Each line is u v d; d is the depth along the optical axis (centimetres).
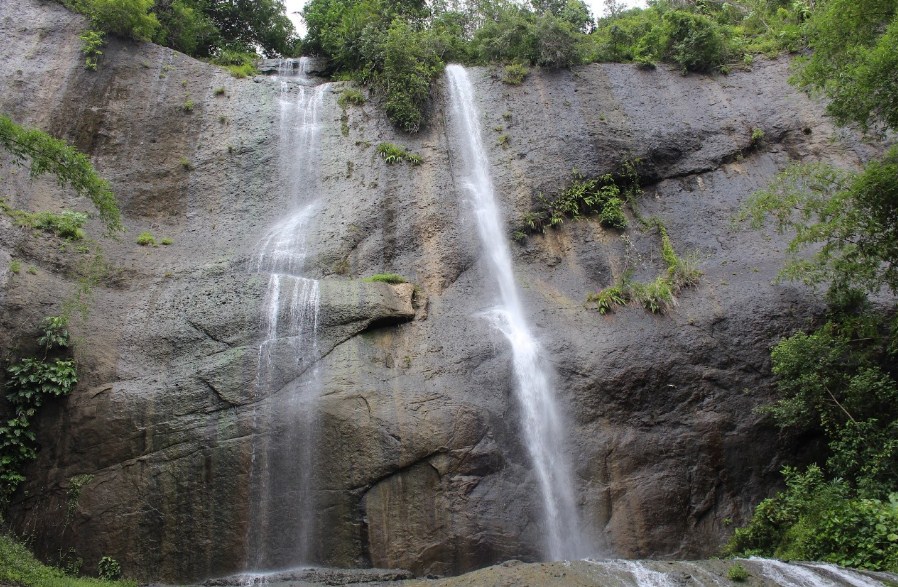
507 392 1335
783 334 1390
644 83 2053
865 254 1198
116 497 1175
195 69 2061
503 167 1855
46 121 1808
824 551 1029
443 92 2067
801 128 1866
